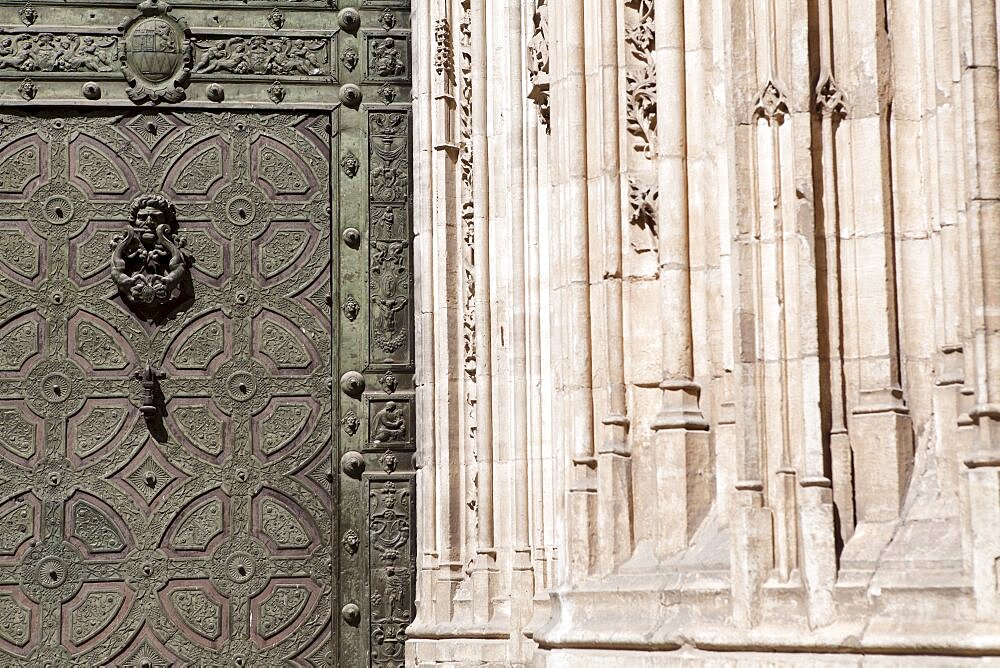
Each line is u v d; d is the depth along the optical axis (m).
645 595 13.91
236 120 22.66
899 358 12.46
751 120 12.81
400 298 22.59
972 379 11.45
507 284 20.00
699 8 14.46
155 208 22.20
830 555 12.09
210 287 22.30
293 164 22.67
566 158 15.88
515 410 19.14
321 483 22.20
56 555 21.67
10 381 21.86
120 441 21.94
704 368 14.19
